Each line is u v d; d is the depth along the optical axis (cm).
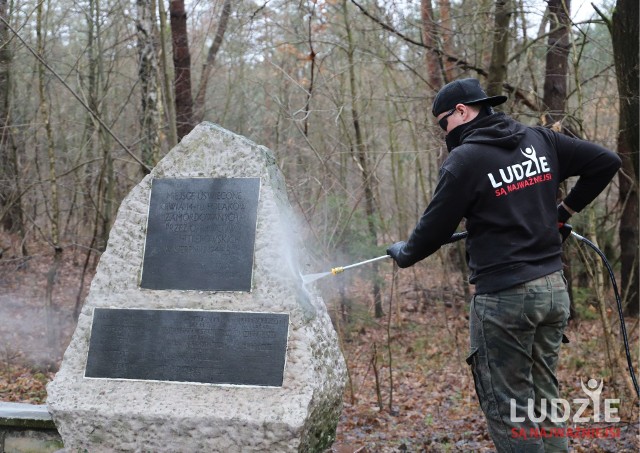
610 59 1228
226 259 446
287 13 1355
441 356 1120
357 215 1116
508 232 348
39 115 1492
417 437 700
